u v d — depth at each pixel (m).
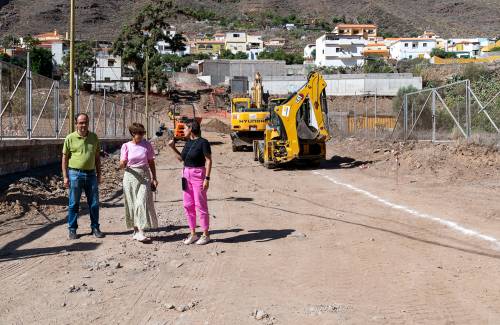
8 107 15.09
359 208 11.30
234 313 5.12
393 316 4.91
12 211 10.95
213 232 9.16
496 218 9.45
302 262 6.98
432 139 21.55
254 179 17.91
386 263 6.78
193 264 7.02
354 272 6.43
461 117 24.86
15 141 14.97
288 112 20.19
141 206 8.33
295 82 77.69
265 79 78.38
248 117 31.30
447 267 6.49
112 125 32.25
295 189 15.01
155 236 8.88
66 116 21.80
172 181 18.17
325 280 6.13
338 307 5.18
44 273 6.74
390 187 14.34
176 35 98.56
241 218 10.52
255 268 6.75
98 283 6.25
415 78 74.06
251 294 5.70
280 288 5.89
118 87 88.38
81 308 5.42
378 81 74.25
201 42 154.88
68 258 7.46
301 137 20.56
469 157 16.42
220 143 41.97
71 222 8.72
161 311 5.27
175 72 107.25
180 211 11.60
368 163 20.41
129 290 5.96
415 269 6.45
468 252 7.16
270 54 130.50
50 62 96.12
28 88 16.59
